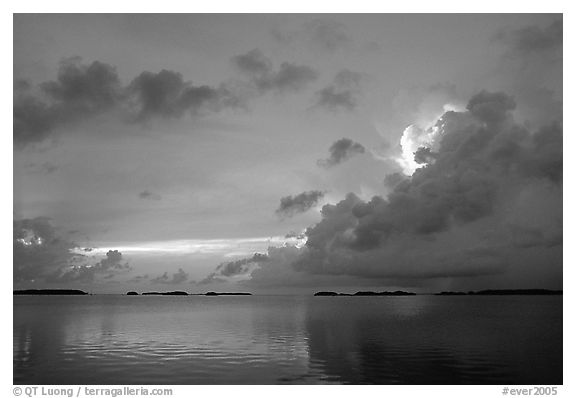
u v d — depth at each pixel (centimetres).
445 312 8644
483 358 2995
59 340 4009
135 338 4162
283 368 2741
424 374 2570
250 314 8088
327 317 7156
